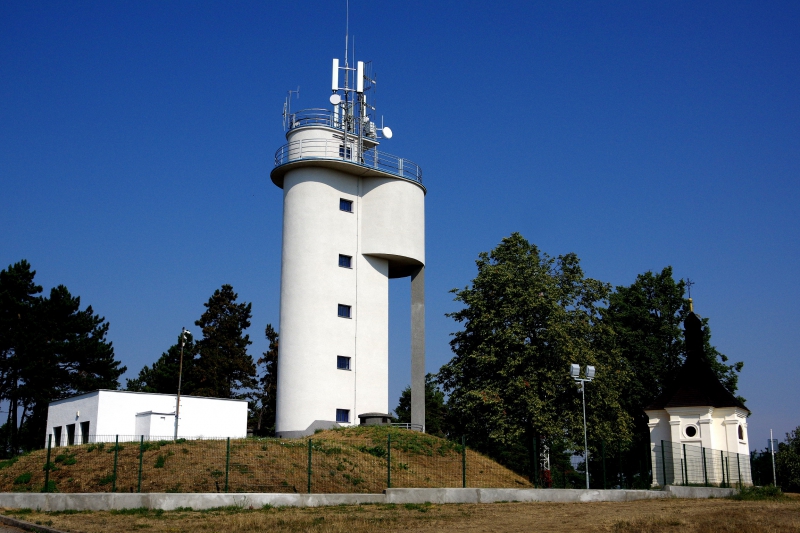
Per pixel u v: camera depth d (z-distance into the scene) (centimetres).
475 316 4806
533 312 4606
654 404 5009
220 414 5231
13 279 7350
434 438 4575
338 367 5212
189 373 7962
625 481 4584
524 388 4422
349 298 5350
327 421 5050
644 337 6206
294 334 5144
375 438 4403
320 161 5338
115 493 2836
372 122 5906
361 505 3014
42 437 7281
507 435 4406
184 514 2689
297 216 5328
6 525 2525
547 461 4541
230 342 8069
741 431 4872
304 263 5231
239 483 3125
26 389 7006
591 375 3800
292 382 5081
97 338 7619
